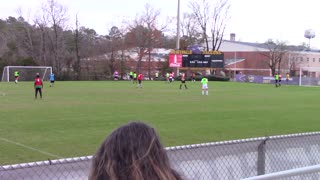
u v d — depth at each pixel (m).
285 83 74.44
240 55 117.38
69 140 13.82
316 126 18.52
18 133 15.10
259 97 36.19
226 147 5.81
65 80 71.31
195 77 74.56
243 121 19.64
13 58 77.31
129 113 21.95
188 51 68.75
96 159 2.13
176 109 24.41
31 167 4.33
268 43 111.94
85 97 32.59
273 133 16.25
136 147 2.07
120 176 2.04
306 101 32.72
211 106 26.70
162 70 86.94
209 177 5.59
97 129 16.30
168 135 15.18
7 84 52.62
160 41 88.19
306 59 122.06
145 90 43.19
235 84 63.81
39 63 80.06
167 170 2.09
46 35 81.81
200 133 15.79
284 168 6.54
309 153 6.93
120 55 84.81
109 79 76.25
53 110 22.91
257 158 6.18
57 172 4.48
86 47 84.62
